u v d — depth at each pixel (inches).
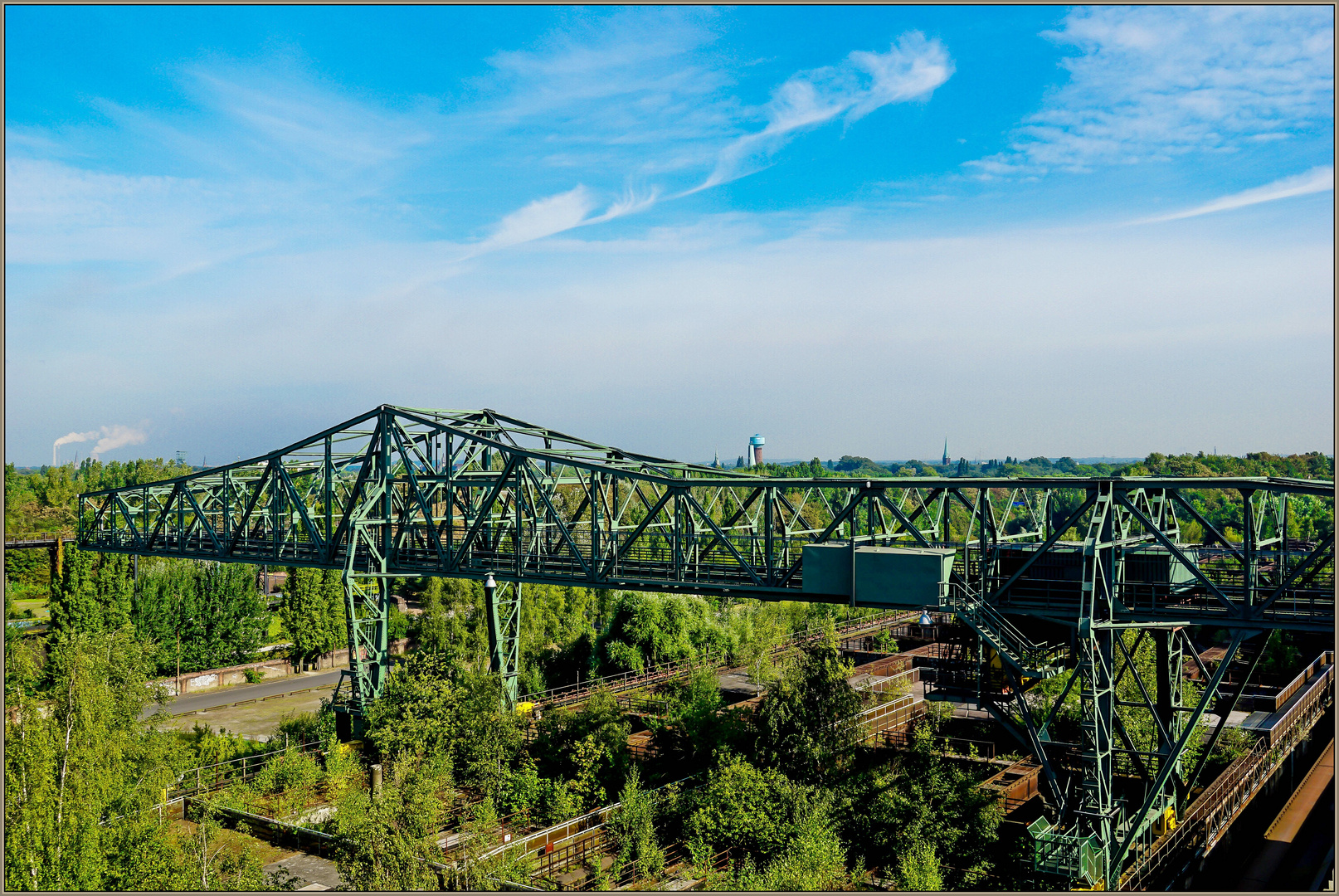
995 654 1503.4
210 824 1402.6
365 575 2047.2
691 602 2822.3
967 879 1373.0
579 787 1728.6
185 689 2837.1
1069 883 1306.6
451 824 1614.2
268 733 2329.0
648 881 1389.0
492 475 2033.7
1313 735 2372.0
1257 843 1758.1
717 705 1975.9
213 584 3107.8
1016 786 1621.6
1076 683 1929.1
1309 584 1305.4
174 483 2591.0
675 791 1651.1
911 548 1439.5
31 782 1154.0
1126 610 1352.1
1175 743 1405.0
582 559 1772.9
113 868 1217.4
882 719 1915.6
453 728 1814.7
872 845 1473.9
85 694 1253.1
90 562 2822.3
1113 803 1368.1
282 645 3336.6
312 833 1514.5
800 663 1728.6
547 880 1408.7
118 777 1299.2
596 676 2576.3
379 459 2039.9
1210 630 2989.7
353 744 1969.7
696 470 2047.2
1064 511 1968.5
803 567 1528.1
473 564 1980.8
